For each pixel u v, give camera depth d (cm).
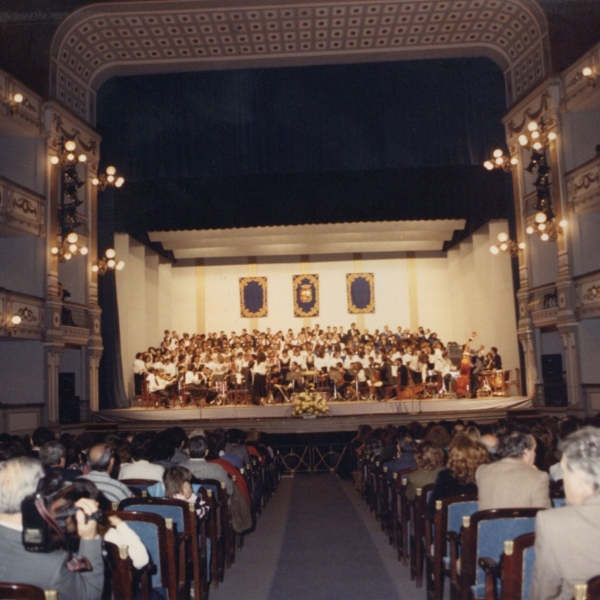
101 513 299
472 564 415
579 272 1638
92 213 1909
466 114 1948
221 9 1739
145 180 1952
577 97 1606
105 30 1800
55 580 278
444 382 1931
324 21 1806
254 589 631
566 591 275
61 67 1775
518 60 1889
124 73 1972
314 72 1956
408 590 609
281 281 2592
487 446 616
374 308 2575
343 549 776
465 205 2112
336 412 1756
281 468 1544
